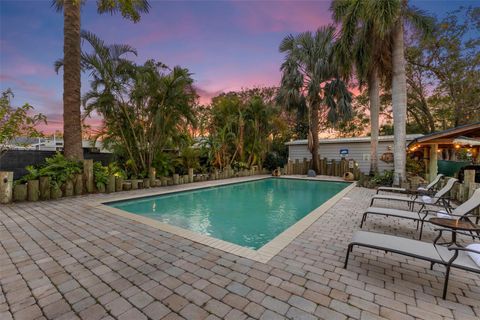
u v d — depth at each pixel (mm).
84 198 6156
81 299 1857
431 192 5801
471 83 12203
